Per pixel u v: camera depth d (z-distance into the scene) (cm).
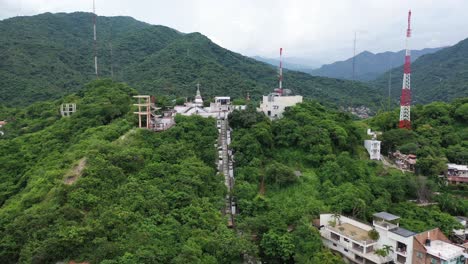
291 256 5794
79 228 4922
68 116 10094
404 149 9688
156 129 8350
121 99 10306
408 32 10862
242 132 8900
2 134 10712
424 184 8106
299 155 8725
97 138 7875
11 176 7950
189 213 5838
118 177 6219
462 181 8794
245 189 7150
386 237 6053
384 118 12081
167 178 6562
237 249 5334
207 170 7156
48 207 5584
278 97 10588
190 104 11494
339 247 6306
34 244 4834
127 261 4459
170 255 4916
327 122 9575
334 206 7150
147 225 5288
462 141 10094
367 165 8981
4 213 6028
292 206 7188
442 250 5712
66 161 7119
